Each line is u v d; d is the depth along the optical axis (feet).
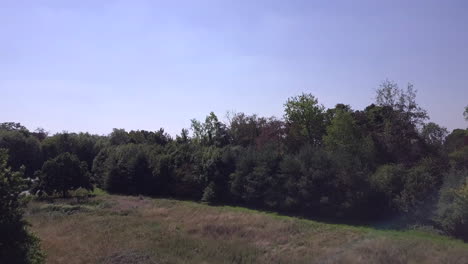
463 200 86.28
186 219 112.98
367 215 113.60
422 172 107.76
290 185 128.57
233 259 72.18
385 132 144.46
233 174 151.84
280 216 123.03
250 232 94.48
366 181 114.01
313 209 124.57
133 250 75.41
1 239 49.19
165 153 192.65
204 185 163.12
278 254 74.90
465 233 86.63
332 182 119.34
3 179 50.39
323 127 185.06
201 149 181.68
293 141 178.40
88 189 176.45
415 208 101.24
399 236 88.38
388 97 150.10
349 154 125.90
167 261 68.95
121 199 159.94
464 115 138.92
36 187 165.07
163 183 181.88
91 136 294.05
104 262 69.05
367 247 75.72
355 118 168.66
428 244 78.18
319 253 74.84
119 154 200.64
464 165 123.54
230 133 223.92
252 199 142.72
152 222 107.45
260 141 188.24
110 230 96.37
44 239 87.04
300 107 185.37
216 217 114.21
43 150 260.42
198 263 68.59
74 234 92.63
